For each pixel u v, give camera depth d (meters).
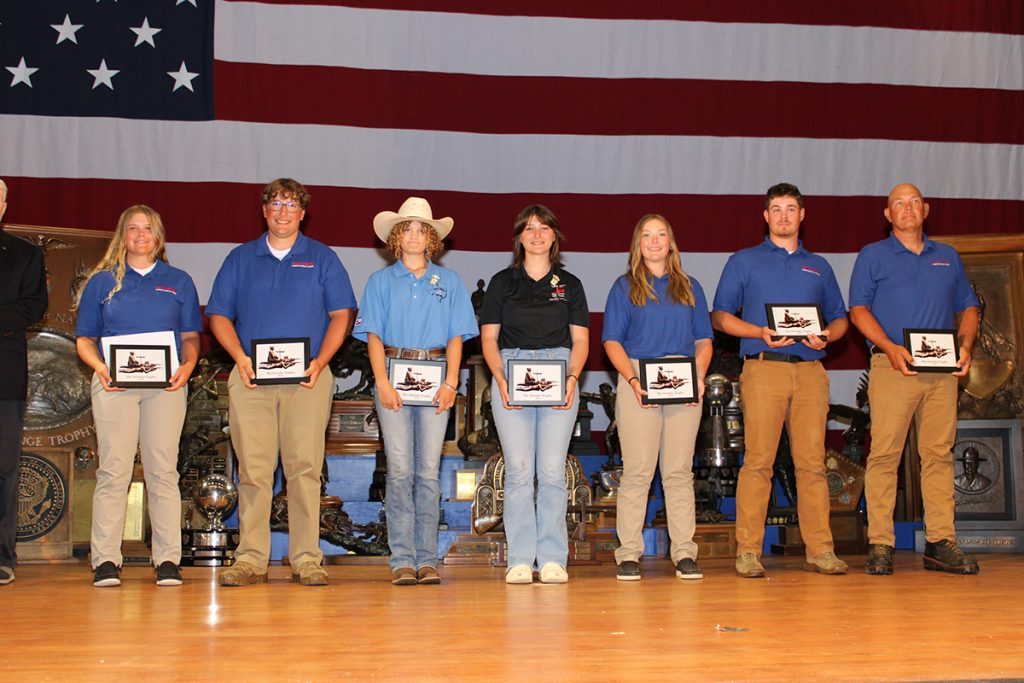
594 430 8.00
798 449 5.76
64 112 7.75
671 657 3.04
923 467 5.91
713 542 6.85
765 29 8.46
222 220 7.81
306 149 7.96
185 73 7.90
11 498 5.37
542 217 5.40
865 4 8.56
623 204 8.21
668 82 8.35
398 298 5.37
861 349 8.17
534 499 5.81
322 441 5.37
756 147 8.35
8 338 5.33
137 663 2.98
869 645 3.24
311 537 5.32
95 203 7.70
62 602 4.48
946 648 3.19
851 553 7.08
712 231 8.24
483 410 7.42
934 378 5.77
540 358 5.33
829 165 8.39
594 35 8.34
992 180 8.52
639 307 5.60
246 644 3.30
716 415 7.24
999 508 7.25
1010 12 8.69
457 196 8.09
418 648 3.21
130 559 6.53
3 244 5.41
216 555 6.41
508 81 8.24
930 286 5.86
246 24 8.01
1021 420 7.32
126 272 5.48
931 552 5.85
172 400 5.39
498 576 5.64
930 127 8.52
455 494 7.39
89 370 6.90
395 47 8.16
